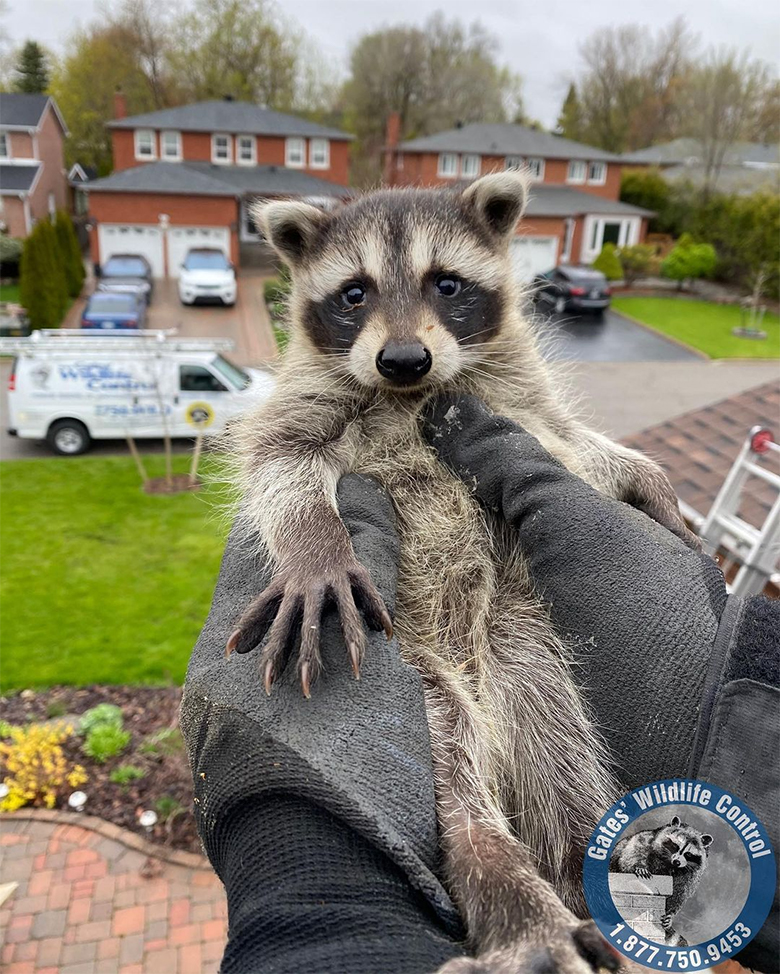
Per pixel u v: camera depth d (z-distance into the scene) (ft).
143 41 164.25
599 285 89.71
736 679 5.09
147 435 43.11
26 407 42.63
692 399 62.90
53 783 19.27
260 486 7.84
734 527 19.69
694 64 143.95
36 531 34.04
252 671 5.69
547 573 6.63
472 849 5.36
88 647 25.12
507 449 7.53
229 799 5.00
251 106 121.80
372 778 5.00
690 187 119.96
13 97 112.88
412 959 4.08
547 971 4.33
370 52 164.45
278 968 4.06
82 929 16.01
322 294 9.27
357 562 6.09
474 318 9.13
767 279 97.76
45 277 71.67
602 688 6.01
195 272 85.46
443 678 6.76
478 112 172.96
